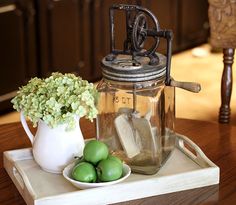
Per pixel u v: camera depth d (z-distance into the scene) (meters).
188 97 3.72
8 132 1.70
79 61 3.68
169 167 1.46
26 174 1.43
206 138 1.67
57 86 1.37
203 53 4.54
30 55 3.37
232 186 1.41
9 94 3.31
